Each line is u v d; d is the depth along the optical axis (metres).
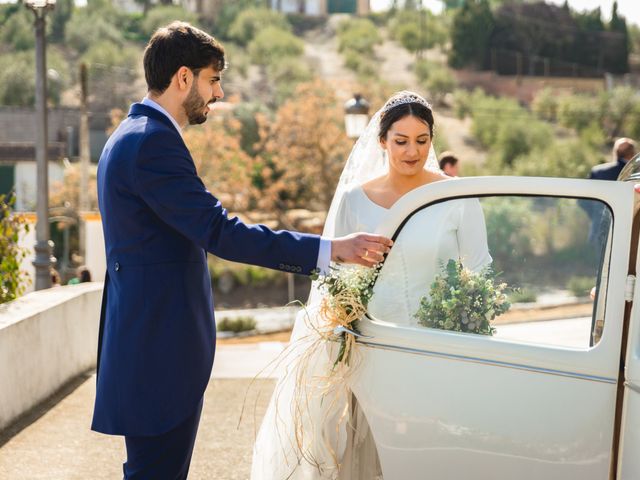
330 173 38.06
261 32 76.94
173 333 2.88
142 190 2.83
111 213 2.89
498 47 74.31
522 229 2.78
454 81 71.00
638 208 2.70
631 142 8.26
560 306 2.71
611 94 65.31
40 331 5.83
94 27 76.94
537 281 2.76
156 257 2.88
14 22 73.81
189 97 2.98
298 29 84.81
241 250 2.82
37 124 10.70
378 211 3.55
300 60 75.00
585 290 2.70
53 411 5.66
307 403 3.07
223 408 5.84
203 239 2.82
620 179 3.18
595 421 2.55
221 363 7.41
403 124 3.46
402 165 3.50
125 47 74.62
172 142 2.87
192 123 3.07
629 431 2.47
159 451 2.94
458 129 62.38
